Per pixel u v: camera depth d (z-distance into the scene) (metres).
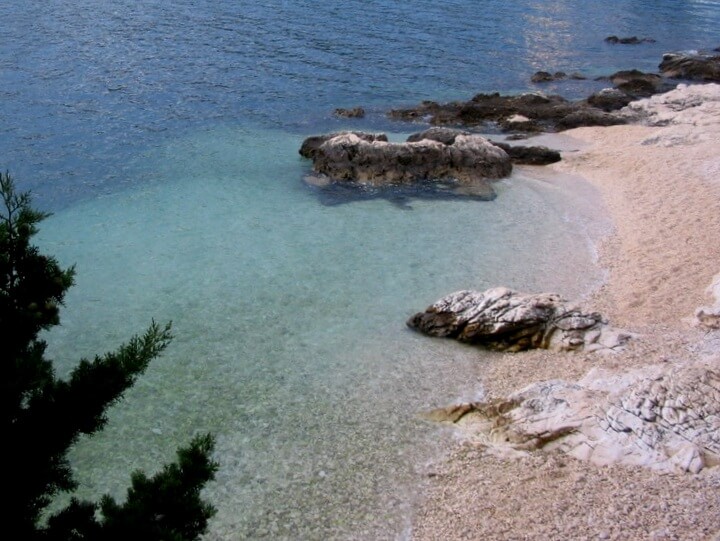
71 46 49.31
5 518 7.54
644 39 62.62
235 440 14.58
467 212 27.42
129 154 32.66
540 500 12.11
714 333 17.05
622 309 19.59
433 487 13.19
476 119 39.34
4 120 35.53
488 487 12.86
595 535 10.94
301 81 45.25
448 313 18.75
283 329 18.98
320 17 61.78
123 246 23.89
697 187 27.70
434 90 45.31
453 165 30.67
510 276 22.11
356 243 24.52
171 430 14.88
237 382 16.61
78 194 28.19
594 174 31.17
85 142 33.66
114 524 7.72
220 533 12.12
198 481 8.39
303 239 24.77
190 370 17.05
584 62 54.56
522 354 17.78
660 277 21.11
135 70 45.03
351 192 29.25
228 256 23.33
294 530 12.23
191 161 32.19
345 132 33.03
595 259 23.27
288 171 31.41
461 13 67.62
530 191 29.56
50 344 18.08
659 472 12.18
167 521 8.05
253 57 49.38
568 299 20.44
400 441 14.57
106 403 8.55
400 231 25.59
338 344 18.31
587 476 12.48
